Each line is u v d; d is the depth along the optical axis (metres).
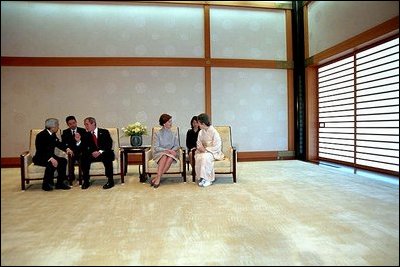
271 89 7.63
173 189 4.32
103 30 7.03
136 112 7.11
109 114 7.05
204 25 7.31
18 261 2.05
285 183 4.62
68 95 6.95
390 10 4.74
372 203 3.42
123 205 3.48
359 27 5.46
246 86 7.52
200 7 7.32
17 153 6.86
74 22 6.95
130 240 2.41
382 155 5.32
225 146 5.21
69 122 4.80
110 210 3.27
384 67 5.20
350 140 6.19
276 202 3.51
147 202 3.60
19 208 3.37
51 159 4.30
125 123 7.09
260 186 4.43
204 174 4.50
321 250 2.19
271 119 7.64
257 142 7.59
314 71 7.35
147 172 4.68
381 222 2.78
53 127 4.42
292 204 3.42
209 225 2.75
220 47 7.40
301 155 7.59
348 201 3.52
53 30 6.91
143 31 7.13
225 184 4.61
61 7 6.93
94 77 7.00
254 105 7.56
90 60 6.98
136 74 7.11
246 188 4.31
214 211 3.19
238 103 7.48
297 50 7.55
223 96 7.42
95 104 7.02
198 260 2.05
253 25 7.55
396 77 4.95
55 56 6.91
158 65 7.14
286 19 7.66
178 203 3.54
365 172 5.58
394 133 5.03
